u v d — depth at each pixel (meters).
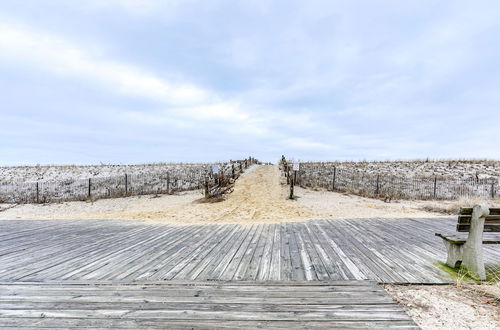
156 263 4.18
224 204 13.15
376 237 5.90
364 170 27.58
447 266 3.91
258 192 16.70
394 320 2.39
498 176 22.09
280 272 3.69
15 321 2.46
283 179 22.12
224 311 2.58
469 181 20.58
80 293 3.07
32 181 23.89
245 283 3.30
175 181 21.17
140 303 2.79
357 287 3.15
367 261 4.17
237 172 25.67
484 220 3.50
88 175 27.06
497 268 3.83
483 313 2.58
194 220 9.36
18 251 5.02
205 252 4.81
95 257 4.57
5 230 7.27
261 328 2.28
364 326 2.29
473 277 3.45
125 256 4.61
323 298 2.84
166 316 2.50
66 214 12.14
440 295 2.99
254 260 4.27
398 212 10.84
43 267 4.04
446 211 10.74
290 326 2.30
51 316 2.55
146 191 17.94
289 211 11.12
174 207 12.98
